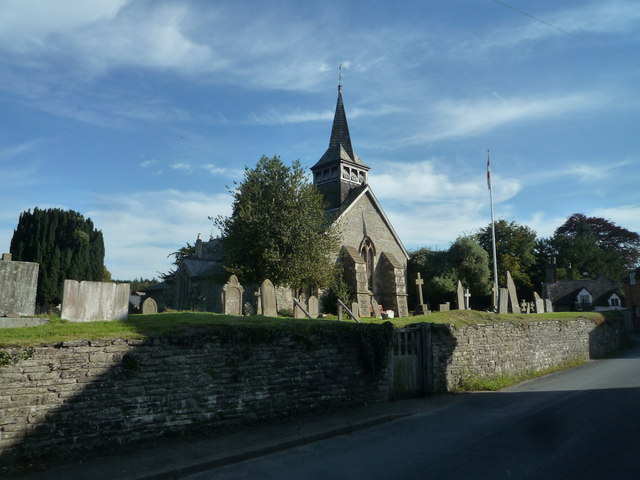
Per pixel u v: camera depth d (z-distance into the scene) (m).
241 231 29.67
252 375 8.95
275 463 6.98
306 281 29.62
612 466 6.36
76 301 8.70
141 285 75.38
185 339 8.16
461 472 6.30
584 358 20.88
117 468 6.46
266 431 8.40
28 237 36.91
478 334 14.52
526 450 7.22
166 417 7.82
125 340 7.58
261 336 9.15
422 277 42.12
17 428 6.46
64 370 6.95
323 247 30.08
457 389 13.19
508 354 15.59
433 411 10.48
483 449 7.36
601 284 53.00
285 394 9.39
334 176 40.81
